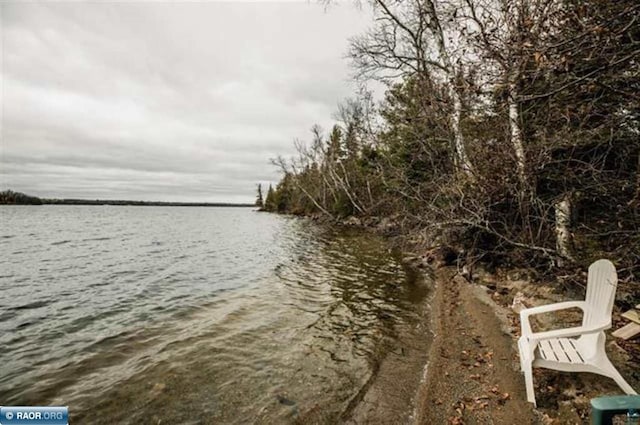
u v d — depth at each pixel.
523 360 3.64
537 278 7.17
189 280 11.35
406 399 4.03
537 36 3.40
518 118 6.45
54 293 9.73
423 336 5.92
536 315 5.68
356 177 32.75
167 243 23.25
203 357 5.27
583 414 3.21
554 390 3.67
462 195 8.04
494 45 3.86
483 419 3.45
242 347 5.62
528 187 6.97
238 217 75.25
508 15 3.96
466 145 8.48
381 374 4.64
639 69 3.42
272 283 10.51
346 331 6.24
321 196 45.66
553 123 5.95
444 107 8.38
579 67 3.33
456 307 7.14
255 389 4.32
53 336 6.36
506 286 7.65
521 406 3.51
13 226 39.94
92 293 9.70
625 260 5.09
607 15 2.98
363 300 8.25
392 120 13.88
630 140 5.20
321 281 10.54
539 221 7.54
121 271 13.06
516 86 3.92
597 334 3.33
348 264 13.33
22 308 8.25
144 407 3.98
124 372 4.85
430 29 10.58
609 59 3.21
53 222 49.81
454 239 10.02
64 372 4.89
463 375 4.37
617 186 5.44
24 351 5.66
